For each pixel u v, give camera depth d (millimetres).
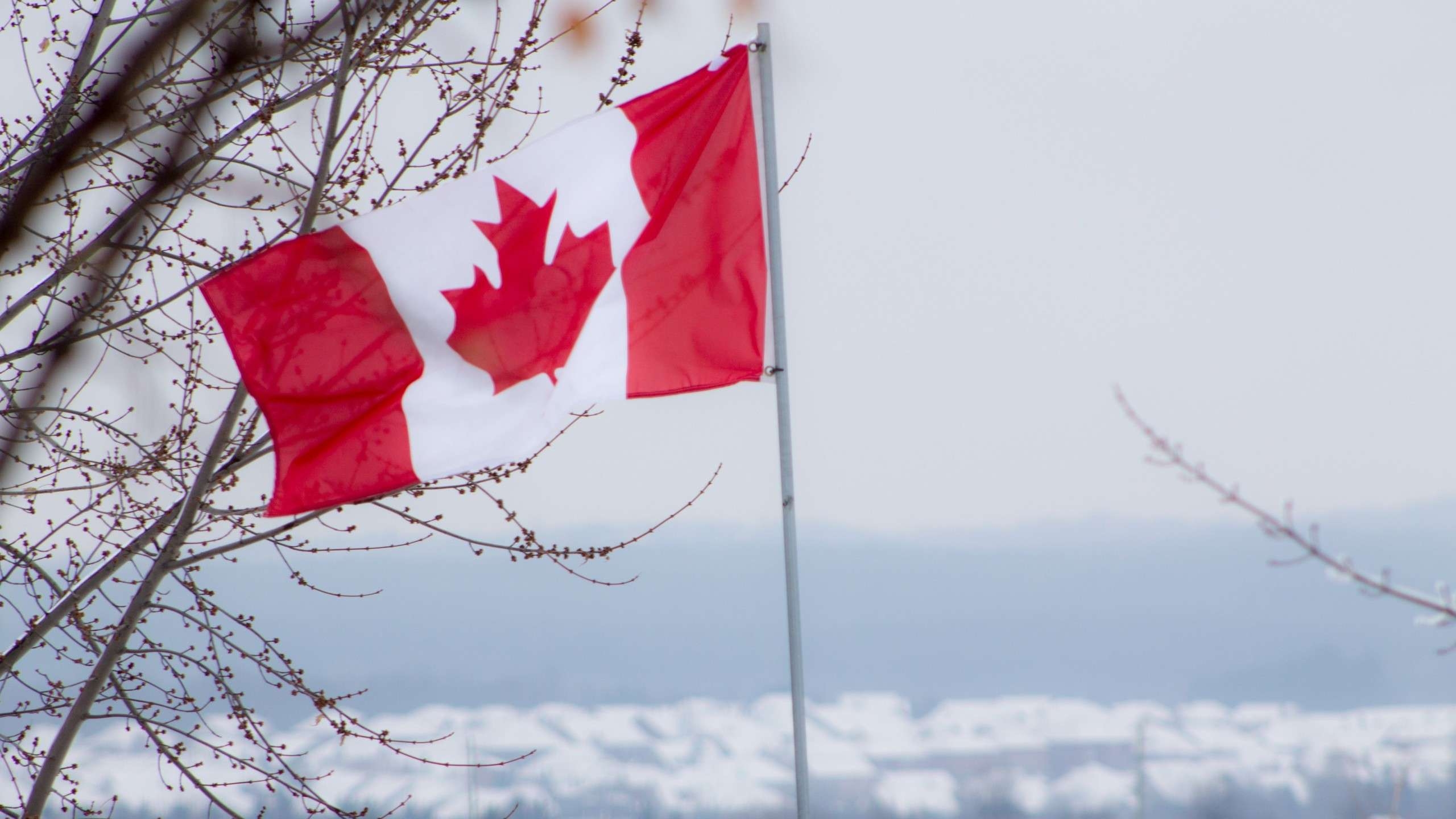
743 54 26219
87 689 24953
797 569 24547
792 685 24031
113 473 27031
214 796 25734
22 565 26469
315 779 26453
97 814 25625
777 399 25547
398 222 24516
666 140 25922
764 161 26094
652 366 25453
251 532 26625
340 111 25609
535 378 24625
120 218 27547
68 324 27703
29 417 26938
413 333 24109
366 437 23656
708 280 25766
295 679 26469
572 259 25125
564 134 25516
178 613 26094
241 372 23297
